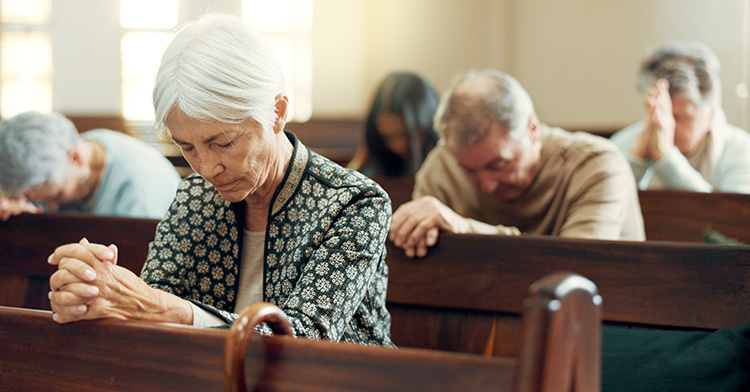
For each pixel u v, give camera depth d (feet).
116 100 27.76
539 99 22.77
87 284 4.24
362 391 3.43
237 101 4.58
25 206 8.93
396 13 24.71
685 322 6.12
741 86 19.58
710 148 12.00
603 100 21.85
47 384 4.33
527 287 6.64
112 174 10.07
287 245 5.15
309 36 26.09
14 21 27.94
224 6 26.61
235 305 5.39
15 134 9.01
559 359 2.90
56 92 28.02
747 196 9.73
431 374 3.28
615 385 5.61
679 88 11.67
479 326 6.86
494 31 23.40
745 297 5.97
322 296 4.75
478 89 8.59
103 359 4.15
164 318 4.52
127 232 7.99
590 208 8.66
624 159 9.02
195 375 3.86
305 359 3.60
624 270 6.36
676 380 5.46
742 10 19.61
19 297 8.48
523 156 8.71
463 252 6.90
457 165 9.77
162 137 4.98
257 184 4.91
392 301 7.11
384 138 12.93
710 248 6.12
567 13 22.18
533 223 9.34
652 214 10.09
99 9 27.63
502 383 3.11
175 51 4.63
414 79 13.02
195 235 5.47
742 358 5.39
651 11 20.93
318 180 5.19
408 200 11.92
